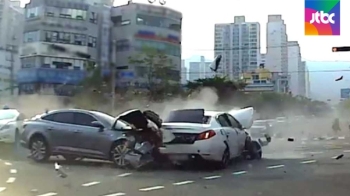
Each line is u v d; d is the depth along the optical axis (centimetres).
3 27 2170
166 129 1264
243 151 1505
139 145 1284
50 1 2053
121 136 1311
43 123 1416
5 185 1005
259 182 1080
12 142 1742
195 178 1134
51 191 942
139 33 2134
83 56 2067
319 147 2219
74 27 2031
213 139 1245
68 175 1159
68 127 1380
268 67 4188
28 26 2136
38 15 2086
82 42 2047
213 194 925
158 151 1268
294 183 1068
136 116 1276
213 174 1207
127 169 1284
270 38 4169
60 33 2053
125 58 2148
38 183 1035
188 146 1237
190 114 1335
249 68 4088
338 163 1487
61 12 2034
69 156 1383
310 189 989
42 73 2120
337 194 938
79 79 2123
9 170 1233
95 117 1373
